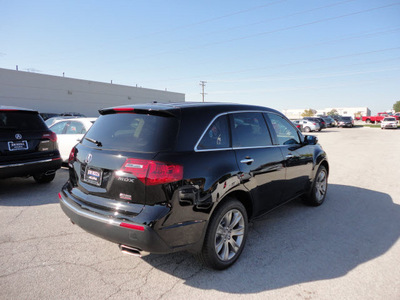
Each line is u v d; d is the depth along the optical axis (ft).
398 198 18.07
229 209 9.52
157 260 10.20
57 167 19.03
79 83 128.47
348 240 12.01
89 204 8.99
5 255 10.30
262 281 9.04
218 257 9.34
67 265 9.72
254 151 10.98
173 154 8.30
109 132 9.59
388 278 9.26
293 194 13.88
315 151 15.83
